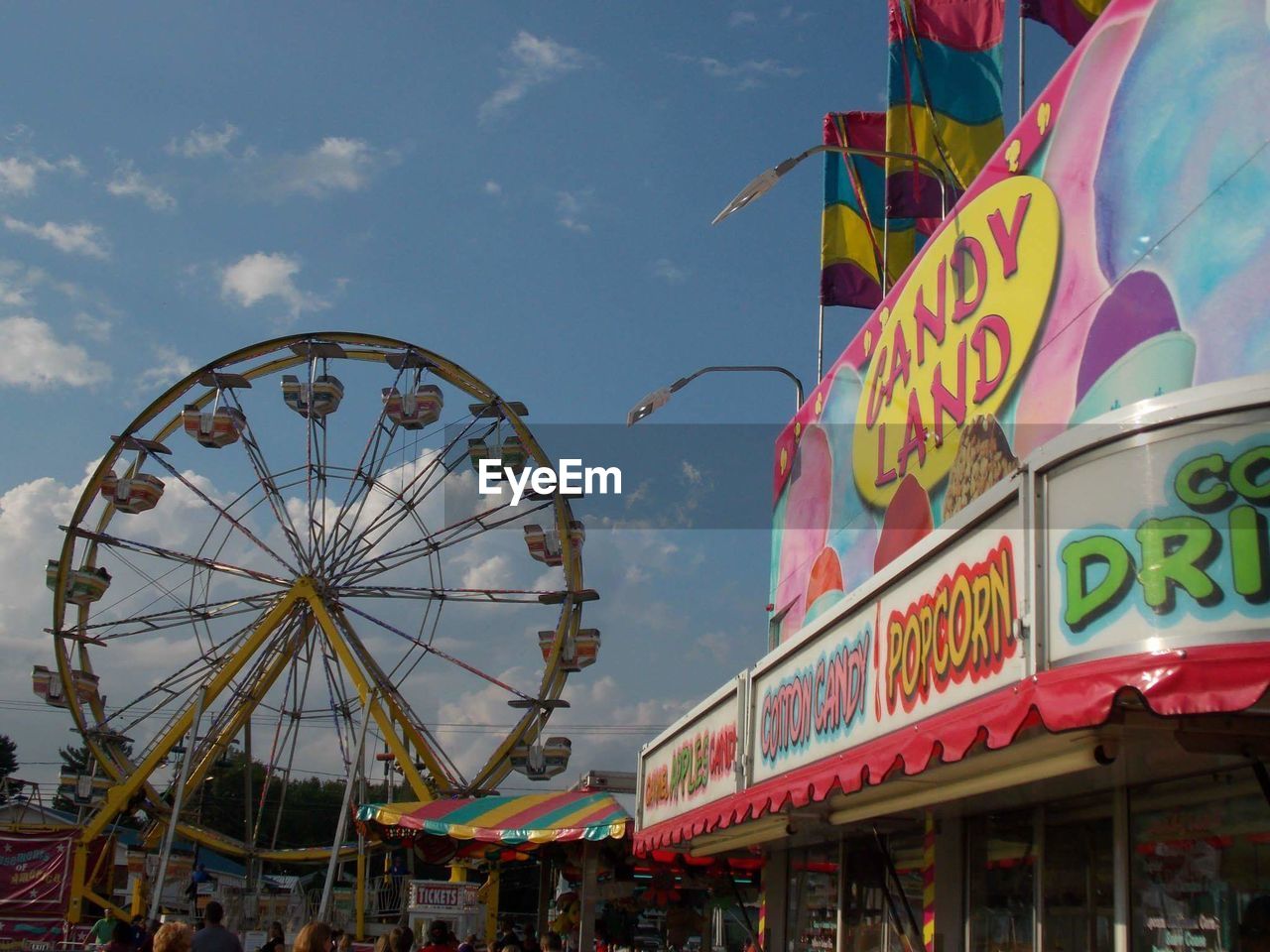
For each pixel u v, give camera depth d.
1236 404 4.56
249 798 40.88
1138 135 7.52
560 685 40.44
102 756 40.03
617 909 24.78
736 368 15.03
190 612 40.00
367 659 39.66
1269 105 6.52
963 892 8.82
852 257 14.27
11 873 36.50
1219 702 4.30
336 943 18.41
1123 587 4.71
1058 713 4.77
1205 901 6.14
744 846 11.90
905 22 12.34
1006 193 9.11
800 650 8.42
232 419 40.91
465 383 41.91
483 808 16.02
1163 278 7.16
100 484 40.75
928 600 6.21
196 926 30.52
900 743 6.21
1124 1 7.80
